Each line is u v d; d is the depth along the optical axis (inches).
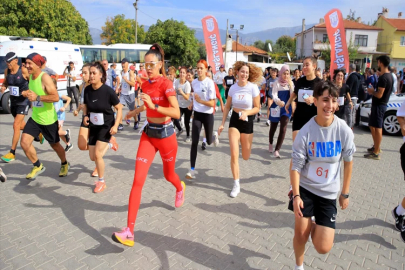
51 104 200.4
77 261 124.5
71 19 1114.1
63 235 143.0
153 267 121.8
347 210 175.3
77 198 182.5
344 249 137.3
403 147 153.9
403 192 202.8
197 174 229.1
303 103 193.3
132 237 127.9
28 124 198.4
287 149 308.5
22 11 1008.9
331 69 325.7
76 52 619.8
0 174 179.6
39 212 164.2
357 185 213.6
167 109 134.9
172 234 146.0
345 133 102.8
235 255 131.1
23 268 119.4
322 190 106.0
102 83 182.5
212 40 383.2
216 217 163.8
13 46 505.0
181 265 123.5
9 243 135.6
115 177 218.2
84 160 254.2
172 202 180.2
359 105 413.7
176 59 1508.4
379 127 267.1
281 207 177.8
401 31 1866.4
